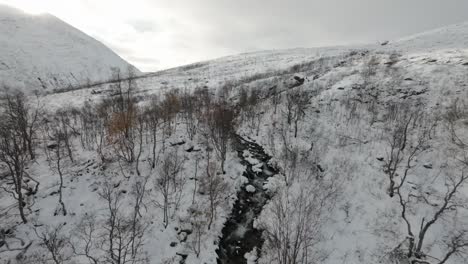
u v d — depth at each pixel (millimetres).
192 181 23078
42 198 20453
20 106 25875
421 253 15875
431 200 19016
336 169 23625
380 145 25562
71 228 18281
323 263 16469
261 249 17812
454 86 29938
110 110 35625
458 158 21453
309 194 20938
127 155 25406
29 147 24219
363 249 16984
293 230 18109
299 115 32062
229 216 20609
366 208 19516
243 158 27641
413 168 22016
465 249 15750
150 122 30062
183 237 18344
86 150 26797
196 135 29906
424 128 25812
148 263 16422
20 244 17047
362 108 32531
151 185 22141
